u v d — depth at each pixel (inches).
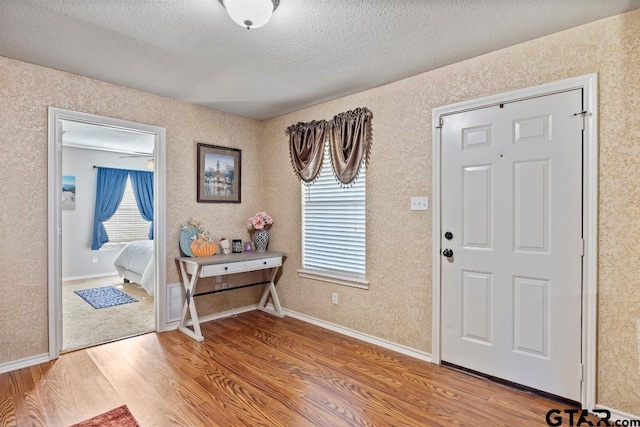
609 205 77.5
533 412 80.4
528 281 89.4
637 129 74.0
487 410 81.3
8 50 93.5
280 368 102.3
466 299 100.0
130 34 84.6
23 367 100.8
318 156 138.2
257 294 167.2
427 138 107.4
